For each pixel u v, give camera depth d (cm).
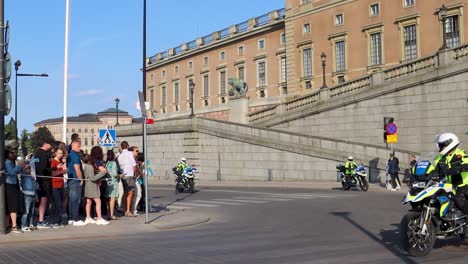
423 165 923
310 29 5228
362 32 4681
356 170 2712
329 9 5012
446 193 916
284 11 5941
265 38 6188
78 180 1375
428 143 3347
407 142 3456
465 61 3166
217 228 1364
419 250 898
